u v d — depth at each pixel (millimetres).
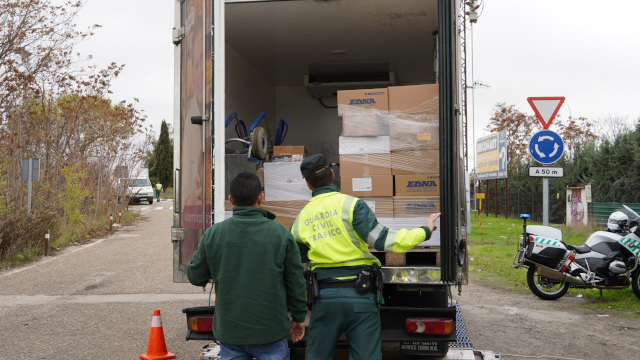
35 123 15742
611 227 8047
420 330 3811
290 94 8219
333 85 7754
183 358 5344
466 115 4160
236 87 6566
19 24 15023
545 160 8336
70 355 5488
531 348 5590
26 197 14281
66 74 16453
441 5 3715
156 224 21406
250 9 5297
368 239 3279
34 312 7410
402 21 5695
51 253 13344
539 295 8031
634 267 7711
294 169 4598
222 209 4117
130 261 12102
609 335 6109
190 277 3150
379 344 3277
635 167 18359
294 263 3055
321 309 3293
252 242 3010
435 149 4227
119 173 21172
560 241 7848
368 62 7211
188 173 4504
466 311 7301
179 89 4711
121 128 20000
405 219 4227
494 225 22938
